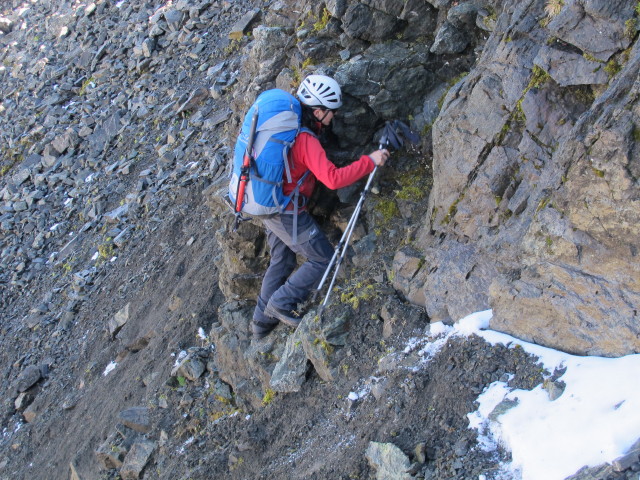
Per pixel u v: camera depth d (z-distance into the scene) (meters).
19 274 10.05
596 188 3.35
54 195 10.96
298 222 4.75
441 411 3.81
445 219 4.50
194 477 4.99
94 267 8.98
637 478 2.82
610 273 3.42
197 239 7.77
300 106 4.60
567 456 3.10
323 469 4.09
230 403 5.52
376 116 5.15
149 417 5.90
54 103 12.73
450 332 4.16
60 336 8.52
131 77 11.92
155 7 12.98
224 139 8.85
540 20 4.01
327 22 5.48
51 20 14.93
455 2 5.07
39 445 7.26
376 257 5.01
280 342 5.21
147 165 9.94
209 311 6.50
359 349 4.56
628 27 3.48
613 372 3.32
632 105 3.22
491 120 4.16
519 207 4.01
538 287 3.73
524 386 3.61
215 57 10.84
